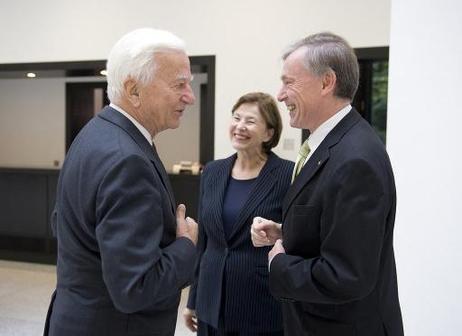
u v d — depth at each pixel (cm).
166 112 122
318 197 124
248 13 439
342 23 418
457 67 198
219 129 452
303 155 141
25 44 499
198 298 191
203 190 201
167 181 126
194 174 471
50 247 516
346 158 117
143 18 464
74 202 115
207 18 449
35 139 736
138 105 120
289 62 131
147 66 117
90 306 116
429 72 204
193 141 691
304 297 122
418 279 209
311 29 425
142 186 109
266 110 193
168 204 122
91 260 116
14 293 413
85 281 117
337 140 126
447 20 199
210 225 190
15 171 523
